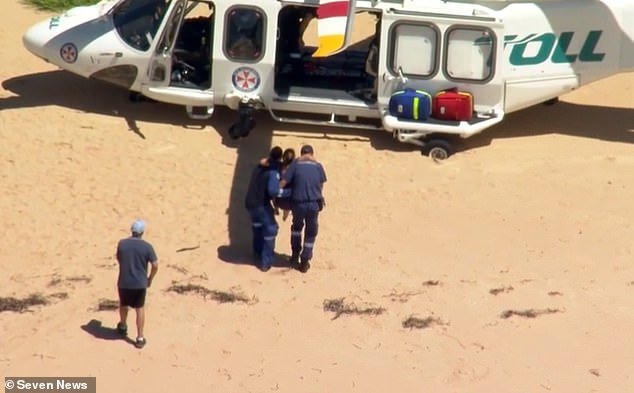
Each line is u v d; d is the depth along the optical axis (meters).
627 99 79.50
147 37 69.00
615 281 54.81
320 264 55.72
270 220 53.94
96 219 59.06
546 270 55.84
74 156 65.75
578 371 47.62
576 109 77.25
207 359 47.56
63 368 46.38
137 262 46.81
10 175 63.12
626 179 65.94
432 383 46.56
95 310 50.62
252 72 68.75
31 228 57.81
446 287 53.94
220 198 61.84
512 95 69.25
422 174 65.94
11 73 78.19
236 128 68.31
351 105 69.31
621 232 59.81
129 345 48.09
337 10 65.56
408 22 67.19
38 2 91.56
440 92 68.38
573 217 61.44
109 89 75.50
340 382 46.34
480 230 59.81
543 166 67.44
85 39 69.62
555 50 68.81
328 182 64.25
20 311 50.22
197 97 69.44
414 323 50.59
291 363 47.53
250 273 54.50
